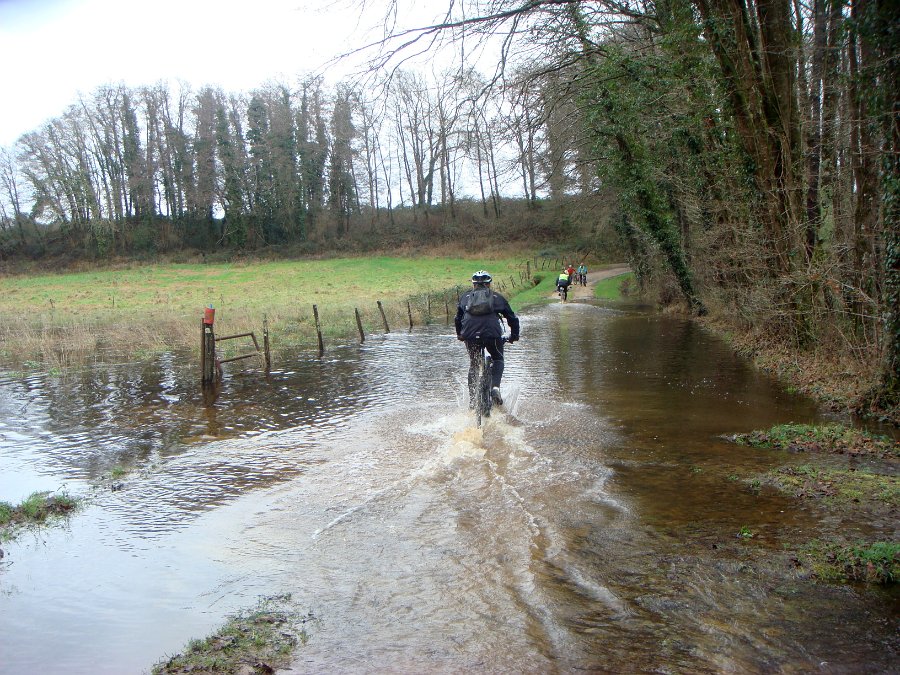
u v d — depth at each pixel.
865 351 8.47
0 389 10.88
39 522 4.86
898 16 6.66
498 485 5.34
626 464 5.87
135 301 32.97
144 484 5.72
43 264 66.25
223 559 4.14
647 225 21.88
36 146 65.56
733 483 5.28
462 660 2.93
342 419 8.01
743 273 13.63
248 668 2.90
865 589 3.48
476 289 7.86
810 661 2.83
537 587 3.59
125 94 68.75
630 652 2.95
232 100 67.25
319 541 4.36
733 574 3.68
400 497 5.14
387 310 23.58
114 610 3.54
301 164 65.88
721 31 10.85
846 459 5.87
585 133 19.94
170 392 10.30
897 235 7.12
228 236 72.44
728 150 13.65
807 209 11.45
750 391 9.18
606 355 13.16
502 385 9.91
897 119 6.99
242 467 6.14
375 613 3.39
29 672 2.96
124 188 72.56
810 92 12.30
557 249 65.12
